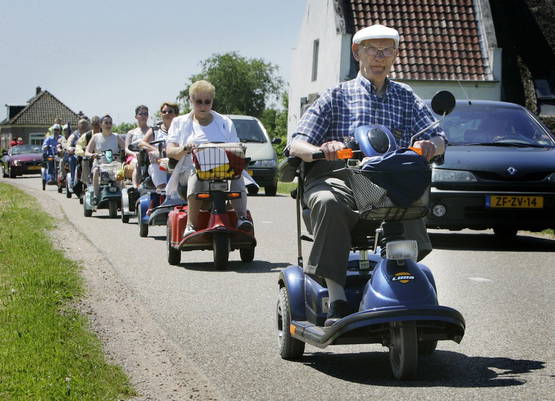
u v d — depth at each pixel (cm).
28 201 2239
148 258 1211
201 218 1123
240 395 552
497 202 1234
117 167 1897
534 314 819
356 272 619
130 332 716
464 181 1236
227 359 650
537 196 1241
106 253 1253
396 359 579
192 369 604
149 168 1526
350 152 566
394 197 551
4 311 745
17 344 621
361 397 543
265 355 664
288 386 573
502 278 1023
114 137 1994
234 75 12762
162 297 902
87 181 2109
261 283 995
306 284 634
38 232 1409
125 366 605
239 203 1152
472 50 3484
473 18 3566
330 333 571
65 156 2712
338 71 3497
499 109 1399
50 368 557
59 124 3097
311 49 3916
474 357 653
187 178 1235
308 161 601
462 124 1366
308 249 1318
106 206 1894
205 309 840
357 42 630
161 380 572
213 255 1177
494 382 575
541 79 3534
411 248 561
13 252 1139
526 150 1297
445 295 914
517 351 672
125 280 1012
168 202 1363
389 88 634
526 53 3578
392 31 624
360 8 3559
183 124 1198
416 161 557
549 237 1464
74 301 834
